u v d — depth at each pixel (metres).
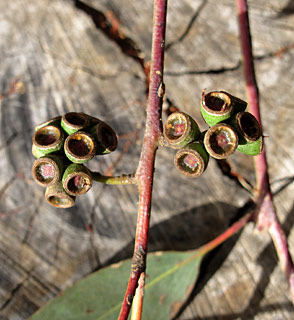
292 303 0.23
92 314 0.22
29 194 0.25
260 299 0.23
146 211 0.19
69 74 0.27
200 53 0.27
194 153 0.19
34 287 0.24
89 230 0.24
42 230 0.24
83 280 0.22
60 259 0.24
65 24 0.27
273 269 0.23
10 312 0.23
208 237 0.24
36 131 0.19
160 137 0.20
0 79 0.27
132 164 0.25
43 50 0.27
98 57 0.27
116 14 0.27
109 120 0.26
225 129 0.19
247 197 0.24
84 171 0.19
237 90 0.26
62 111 0.26
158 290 0.23
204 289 0.23
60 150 0.19
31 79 0.27
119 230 0.24
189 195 0.25
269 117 0.25
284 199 0.24
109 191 0.25
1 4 0.28
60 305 0.22
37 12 0.28
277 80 0.26
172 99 0.26
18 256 0.24
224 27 0.27
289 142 0.25
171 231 0.24
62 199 0.20
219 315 0.23
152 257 0.23
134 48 0.27
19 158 0.25
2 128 0.26
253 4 0.27
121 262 0.23
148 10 0.27
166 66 0.27
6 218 0.25
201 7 0.27
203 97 0.19
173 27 0.27
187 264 0.23
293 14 0.27
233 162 0.25
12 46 0.27
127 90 0.26
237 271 0.24
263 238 0.24
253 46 0.26
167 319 0.23
